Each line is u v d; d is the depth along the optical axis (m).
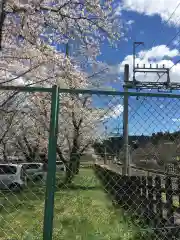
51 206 2.65
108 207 5.18
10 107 4.43
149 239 3.88
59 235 3.56
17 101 4.28
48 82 8.12
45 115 6.05
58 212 4.54
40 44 8.32
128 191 5.01
